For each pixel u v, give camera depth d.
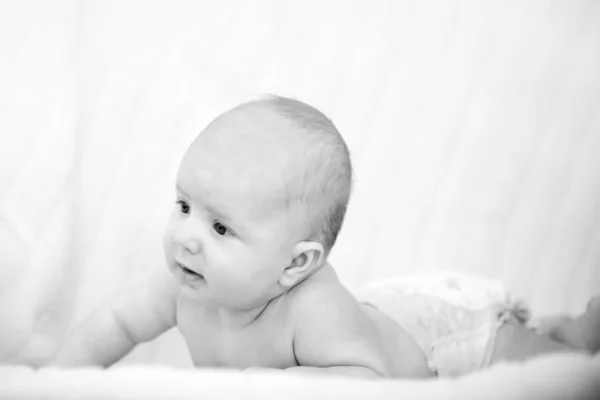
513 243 1.60
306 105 1.10
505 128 1.72
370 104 1.72
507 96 1.75
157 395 0.66
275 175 1.00
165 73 1.68
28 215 1.39
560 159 1.69
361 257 1.54
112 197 1.50
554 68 1.78
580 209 1.64
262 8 1.79
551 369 0.74
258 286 1.03
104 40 1.67
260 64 1.73
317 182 1.03
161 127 1.61
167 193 1.53
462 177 1.66
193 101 1.66
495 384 0.72
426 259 1.55
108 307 1.18
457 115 1.72
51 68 1.58
